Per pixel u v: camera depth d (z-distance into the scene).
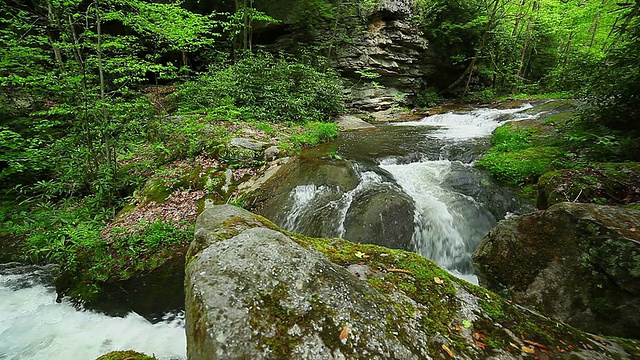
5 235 5.99
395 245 4.80
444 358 1.34
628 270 2.32
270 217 5.70
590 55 6.10
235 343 1.24
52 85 5.77
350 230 4.91
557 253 2.80
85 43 5.77
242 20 12.68
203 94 9.70
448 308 1.65
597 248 2.54
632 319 2.26
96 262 4.90
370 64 14.63
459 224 5.20
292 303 1.42
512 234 3.16
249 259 1.61
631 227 2.52
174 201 6.32
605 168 4.48
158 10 6.17
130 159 7.99
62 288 4.57
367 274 1.83
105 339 3.70
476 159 6.93
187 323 1.44
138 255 5.06
